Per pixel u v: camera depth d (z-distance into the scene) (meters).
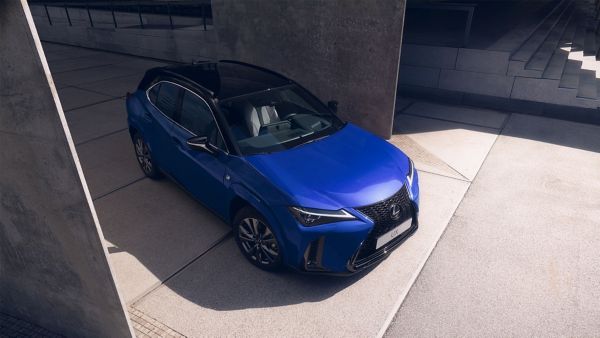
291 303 3.40
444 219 4.55
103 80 10.09
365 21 5.88
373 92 6.31
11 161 2.31
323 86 6.79
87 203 2.18
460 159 5.95
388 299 3.45
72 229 2.38
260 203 3.38
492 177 5.45
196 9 12.16
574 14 13.36
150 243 4.14
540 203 4.86
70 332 3.18
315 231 3.19
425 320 3.26
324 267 3.34
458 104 8.43
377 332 3.15
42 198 2.36
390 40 5.79
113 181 5.38
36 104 1.99
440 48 8.14
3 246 2.89
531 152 6.16
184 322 3.22
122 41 12.52
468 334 3.14
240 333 3.13
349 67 6.35
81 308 2.88
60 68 11.38
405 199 3.61
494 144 6.45
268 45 7.14
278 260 3.51
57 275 2.77
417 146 6.39
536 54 8.55
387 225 3.44
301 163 3.64
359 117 6.66
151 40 11.70
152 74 5.09
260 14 6.96
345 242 3.24
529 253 4.01
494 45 8.27
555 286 3.60
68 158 2.07
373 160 3.83
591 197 4.96
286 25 6.73
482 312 3.33
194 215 4.60
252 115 4.04
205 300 3.43
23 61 1.89
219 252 4.00
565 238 4.23
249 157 3.67
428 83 8.60
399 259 3.92
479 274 3.74
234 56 7.75
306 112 4.38
